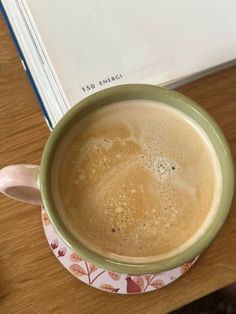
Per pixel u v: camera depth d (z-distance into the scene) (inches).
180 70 8.1
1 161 8.0
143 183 6.6
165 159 6.7
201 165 6.6
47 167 6.2
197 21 8.4
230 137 8.2
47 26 8.1
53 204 6.1
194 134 6.7
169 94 6.5
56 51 8.0
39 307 7.6
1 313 7.5
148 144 6.7
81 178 6.6
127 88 6.5
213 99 8.3
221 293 13.8
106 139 6.7
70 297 7.7
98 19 8.3
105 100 6.6
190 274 7.8
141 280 7.7
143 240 6.4
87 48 8.1
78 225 6.4
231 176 6.2
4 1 8.1
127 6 8.4
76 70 8.0
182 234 6.4
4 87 8.2
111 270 5.9
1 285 7.6
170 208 6.5
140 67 8.1
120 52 8.2
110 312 7.6
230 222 7.9
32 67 8.0
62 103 7.8
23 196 6.7
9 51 8.3
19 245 7.8
